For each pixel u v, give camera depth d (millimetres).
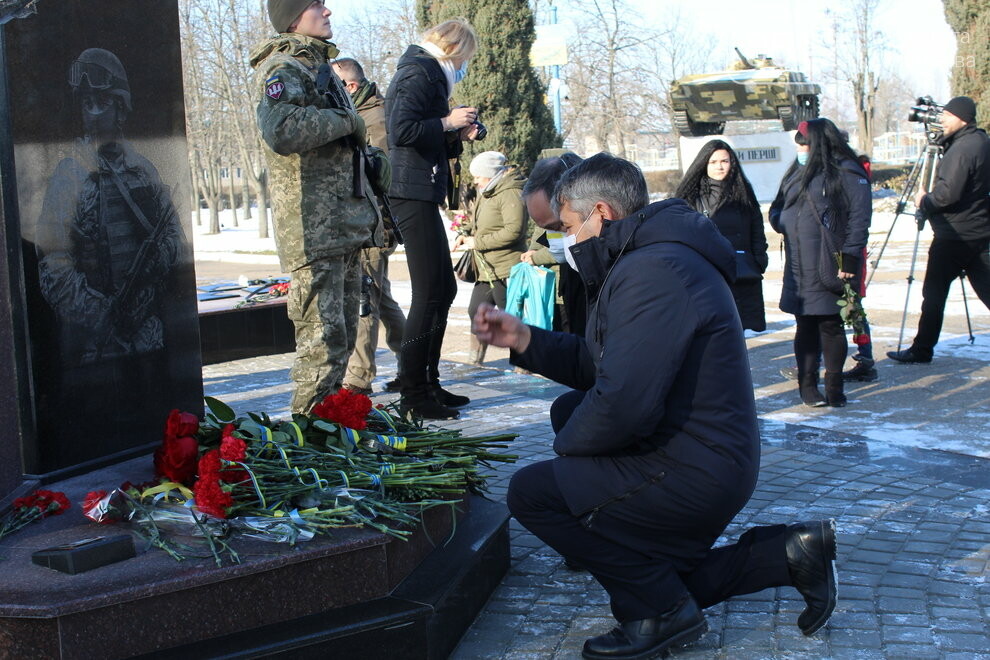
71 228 3775
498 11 17391
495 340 3568
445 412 6375
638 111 42906
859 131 47562
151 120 4125
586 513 3127
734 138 25469
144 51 4074
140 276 4086
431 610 2924
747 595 3650
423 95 5918
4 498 3398
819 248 6473
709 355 3041
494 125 17625
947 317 10266
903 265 15188
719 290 3062
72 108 3770
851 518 4434
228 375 8266
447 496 3467
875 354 8469
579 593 3709
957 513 4465
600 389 2996
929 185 8461
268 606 2795
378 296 7047
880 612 3477
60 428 3742
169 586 2639
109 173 3934
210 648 2652
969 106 7555
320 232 4359
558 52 17594
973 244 7609
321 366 4488
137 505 3064
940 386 7188
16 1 3070
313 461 3307
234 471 3082
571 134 44125
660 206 3158
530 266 7090
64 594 2572
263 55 4223
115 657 2590
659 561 3160
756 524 4391
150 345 4148
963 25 23312
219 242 35406
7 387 3418
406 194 6035
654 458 3092
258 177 38188
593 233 3225
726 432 3070
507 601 3652
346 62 6953
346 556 2912
